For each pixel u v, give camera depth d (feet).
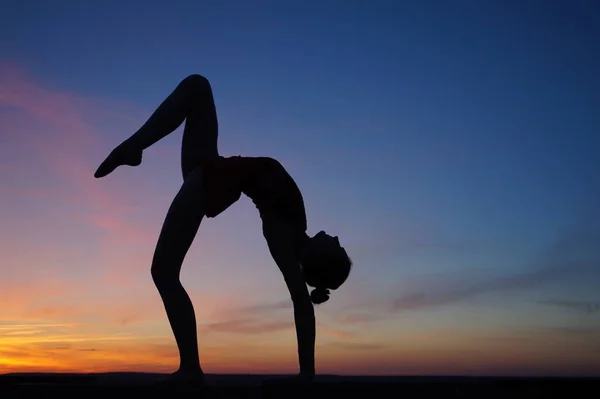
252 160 15.30
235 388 13.00
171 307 13.82
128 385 12.41
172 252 14.11
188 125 15.42
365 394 13.05
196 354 13.73
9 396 12.29
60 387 12.26
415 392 13.35
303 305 14.80
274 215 15.05
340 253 14.82
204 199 14.53
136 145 14.37
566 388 14.29
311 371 14.34
